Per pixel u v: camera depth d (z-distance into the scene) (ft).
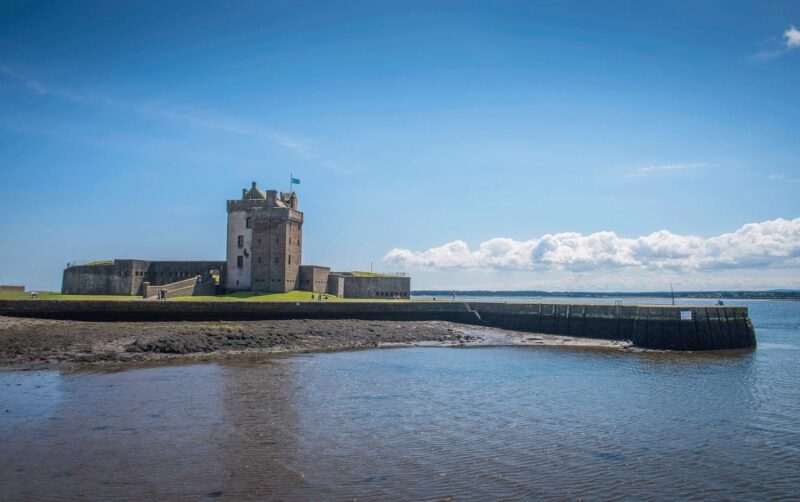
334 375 137.28
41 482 66.33
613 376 143.02
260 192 317.01
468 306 258.78
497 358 173.37
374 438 84.99
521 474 71.46
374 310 243.40
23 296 264.31
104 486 65.46
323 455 77.10
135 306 207.21
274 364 153.17
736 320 208.74
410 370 147.02
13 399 106.42
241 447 79.92
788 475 73.00
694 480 70.74
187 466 72.18
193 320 213.46
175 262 310.24
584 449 81.87
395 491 65.31
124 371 138.51
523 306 249.14
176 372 137.90
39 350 157.48
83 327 187.32
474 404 108.58
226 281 306.55
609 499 64.59
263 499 62.59
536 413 102.37
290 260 302.45
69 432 85.66
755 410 107.24
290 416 96.94
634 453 80.53
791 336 277.85
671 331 205.46
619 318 220.43
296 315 229.04
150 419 93.40
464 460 76.13
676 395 120.26
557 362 166.30
